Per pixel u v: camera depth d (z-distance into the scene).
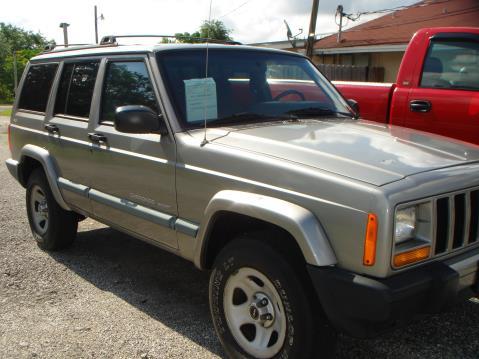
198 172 3.31
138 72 3.97
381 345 3.48
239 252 3.05
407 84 5.77
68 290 4.41
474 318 3.83
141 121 3.44
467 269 2.78
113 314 3.96
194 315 3.95
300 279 2.79
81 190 4.49
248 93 4.00
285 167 2.88
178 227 3.51
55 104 4.98
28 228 6.18
